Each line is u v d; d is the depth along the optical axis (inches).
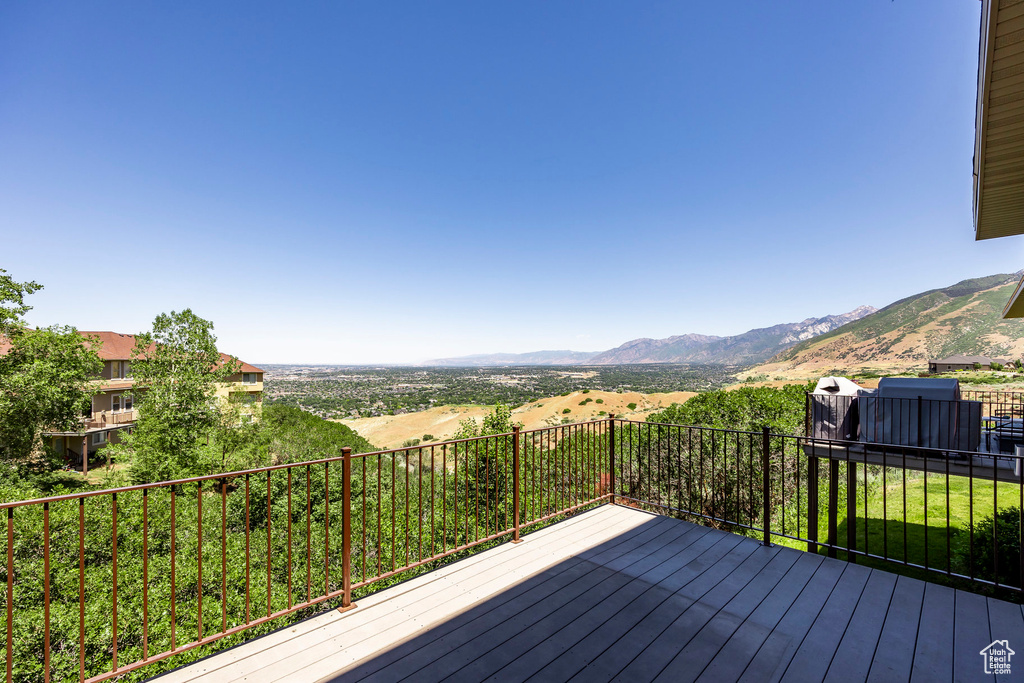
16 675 331.0
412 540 492.1
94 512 494.0
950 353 4699.8
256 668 89.6
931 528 245.4
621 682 84.4
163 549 510.3
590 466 197.2
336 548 549.0
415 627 103.3
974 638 97.7
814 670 87.6
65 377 855.7
